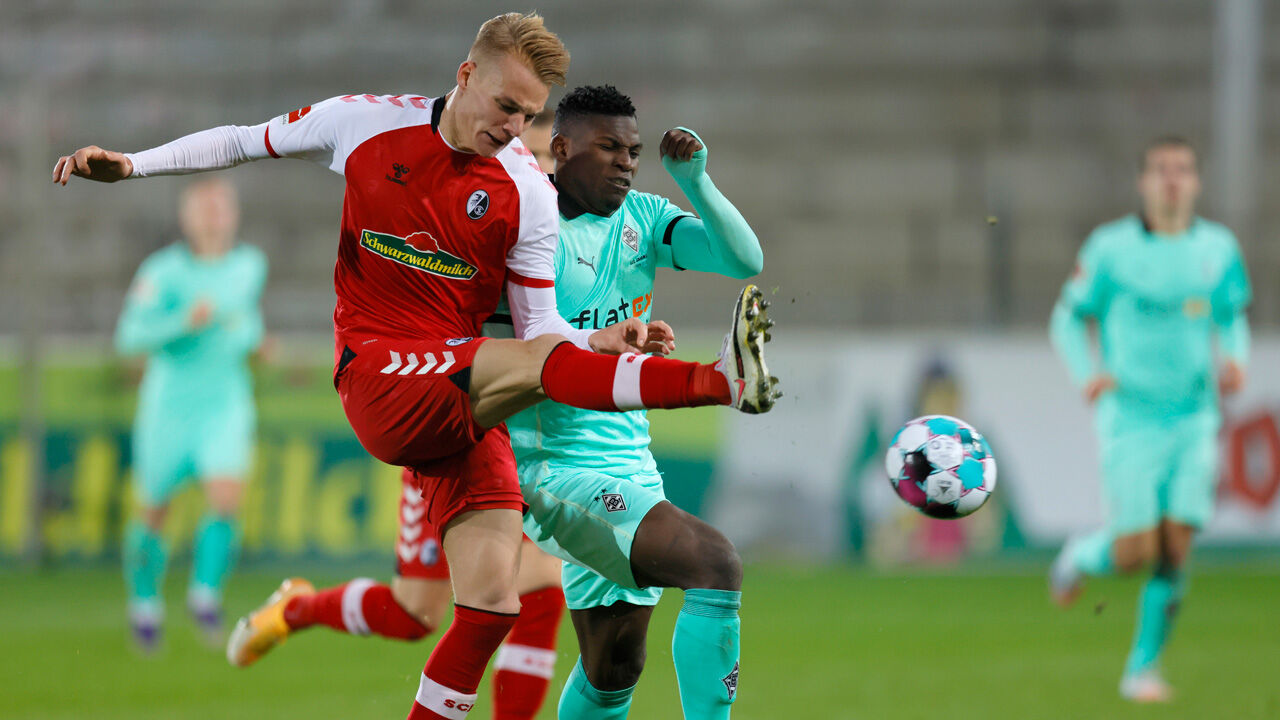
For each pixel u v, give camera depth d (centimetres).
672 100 5825
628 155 1409
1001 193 5600
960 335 4147
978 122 5769
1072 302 2509
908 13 5947
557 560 1611
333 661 2548
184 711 1998
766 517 4078
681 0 5991
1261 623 2986
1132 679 2100
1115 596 3584
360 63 5859
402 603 1795
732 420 4088
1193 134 5694
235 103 5756
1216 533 4044
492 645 1234
